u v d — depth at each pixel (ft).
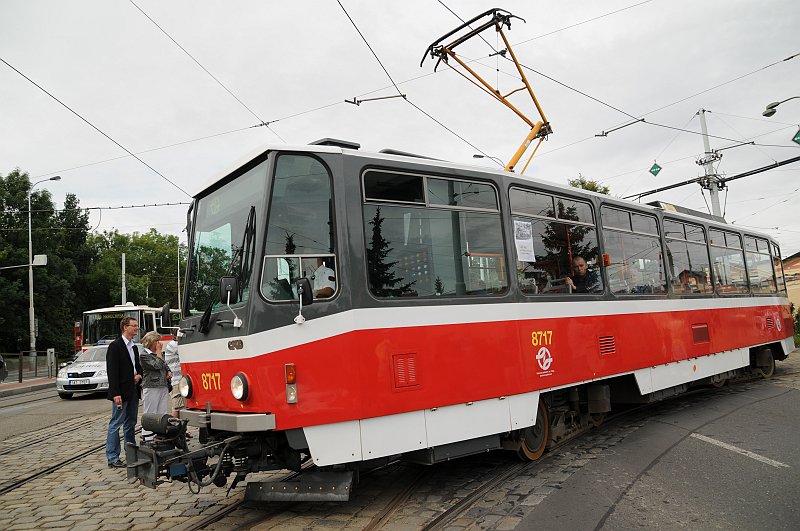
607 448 24.86
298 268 17.26
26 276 121.29
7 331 117.80
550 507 17.43
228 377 17.58
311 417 16.65
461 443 19.66
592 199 27.76
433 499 18.98
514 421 21.15
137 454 17.42
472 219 21.26
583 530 15.43
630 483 19.38
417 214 19.60
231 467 17.58
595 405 27.30
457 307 19.89
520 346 21.79
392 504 18.58
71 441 32.40
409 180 19.61
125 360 26.30
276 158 17.57
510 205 22.85
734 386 42.70
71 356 132.46
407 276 18.94
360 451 17.15
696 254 36.83
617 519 16.07
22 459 28.07
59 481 23.41
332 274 17.58
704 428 27.66
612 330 26.96
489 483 20.44
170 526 17.58
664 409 34.68
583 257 26.43
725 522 15.51
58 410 48.01
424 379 18.63
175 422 17.19
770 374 46.16
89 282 157.28
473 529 15.99
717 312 37.19
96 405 50.16
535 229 23.90
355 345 17.39
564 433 25.91
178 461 16.87
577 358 24.49
